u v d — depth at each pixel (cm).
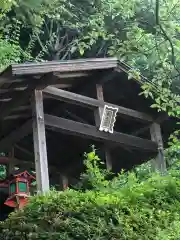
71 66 823
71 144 1095
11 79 766
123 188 702
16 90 817
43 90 828
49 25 1697
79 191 670
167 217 689
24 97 816
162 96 759
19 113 890
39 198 625
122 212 648
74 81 909
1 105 861
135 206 675
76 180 1127
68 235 571
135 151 1057
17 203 767
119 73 931
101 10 893
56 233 564
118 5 768
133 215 650
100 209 629
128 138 957
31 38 1477
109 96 1027
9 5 720
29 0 937
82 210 615
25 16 1013
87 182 748
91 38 796
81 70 859
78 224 587
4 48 1149
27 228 569
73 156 1120
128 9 763
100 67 873
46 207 601
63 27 1664
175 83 1211
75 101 872
